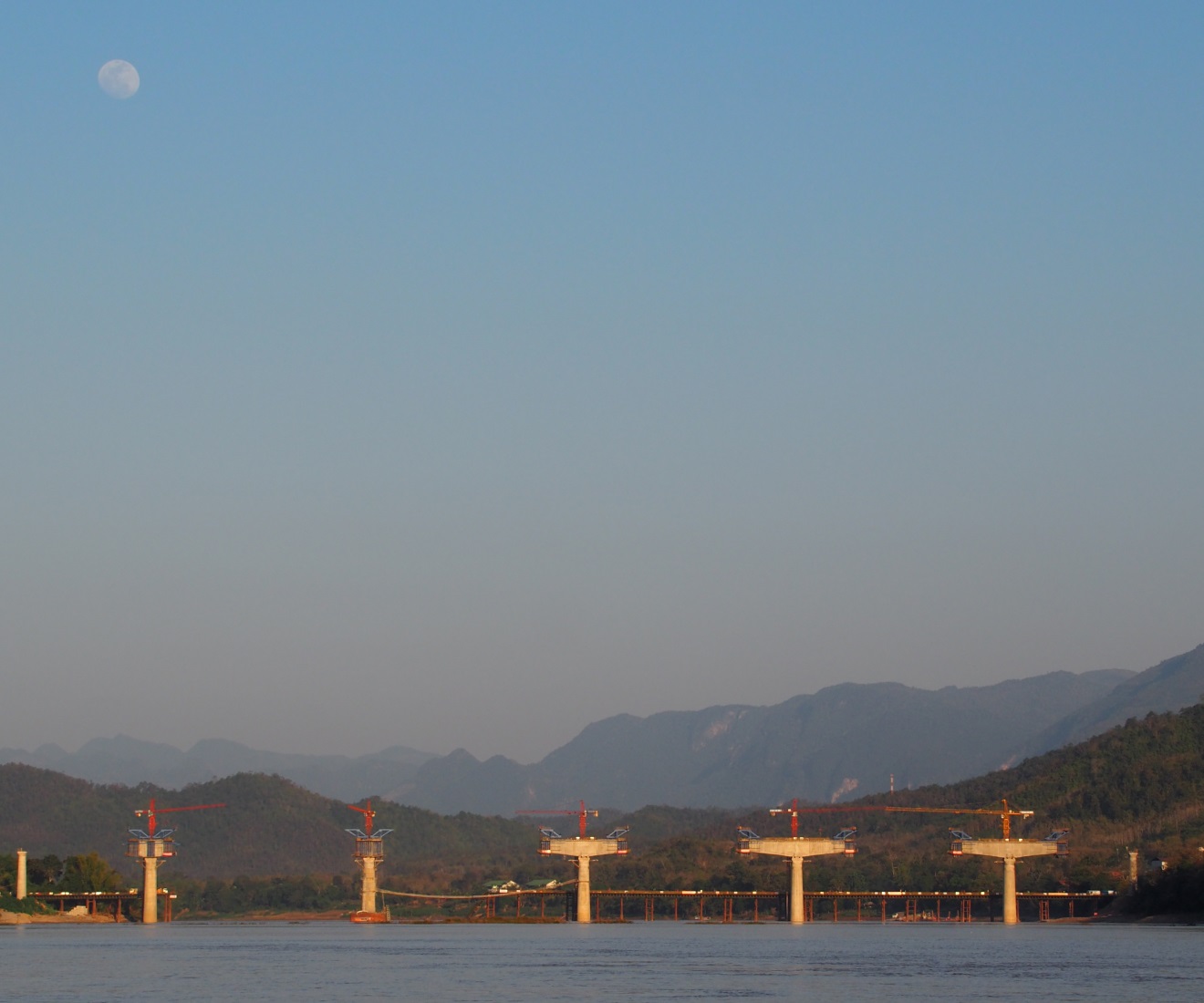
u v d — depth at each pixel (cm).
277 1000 15550
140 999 15588
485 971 19800
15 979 18100
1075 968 19838
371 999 15738
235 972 19525
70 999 15538
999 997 15875
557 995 16238
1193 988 16712
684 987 17250
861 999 15650
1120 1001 15350
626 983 17800
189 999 15600
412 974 19312
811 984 17575
